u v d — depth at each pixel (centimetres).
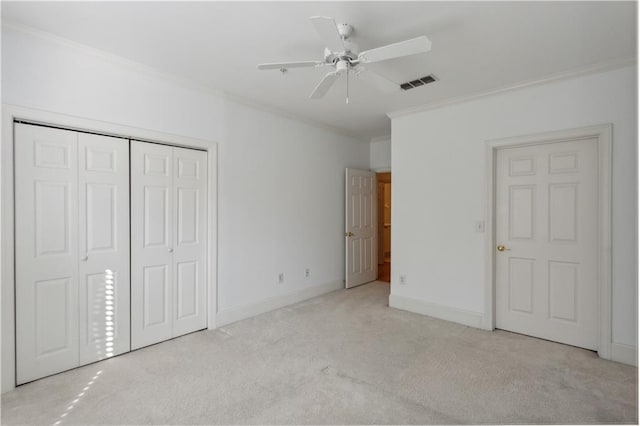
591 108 276
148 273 291
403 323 349
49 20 212
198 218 326
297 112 403
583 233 288
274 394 215
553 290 303
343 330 329
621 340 261
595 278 282
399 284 402
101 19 210
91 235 258
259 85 320
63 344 244
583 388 222
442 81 306
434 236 371
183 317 315
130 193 279
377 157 549
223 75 297
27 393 215
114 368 250
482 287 335
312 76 299
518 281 323
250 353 277
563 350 283
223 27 220
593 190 283
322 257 468
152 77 287
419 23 214
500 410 199
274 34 229
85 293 255
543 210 309
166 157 303
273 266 397
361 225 526
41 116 229
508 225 329
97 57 254
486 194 332
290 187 418
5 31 214
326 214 474
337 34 185
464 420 190
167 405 203
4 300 216
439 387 224
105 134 265
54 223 240
